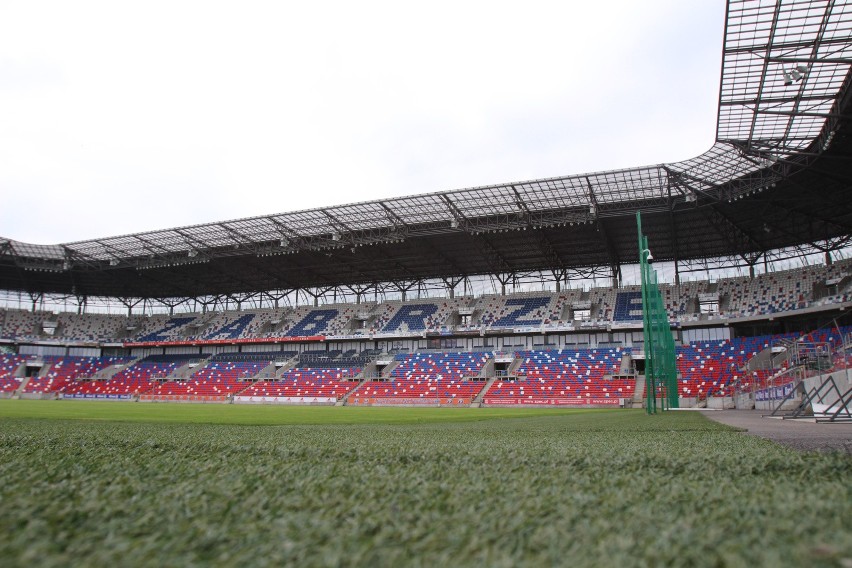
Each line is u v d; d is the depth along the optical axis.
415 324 72.50
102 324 85.06
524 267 70.44
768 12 27.02
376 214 54.88
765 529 3.72
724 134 38.69
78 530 3.86
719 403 47.25
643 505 4.50
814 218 53.06
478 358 66.44
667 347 42.19
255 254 63.84
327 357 74.19
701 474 6.11
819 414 27.38
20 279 78.12
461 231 56.75
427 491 5.17
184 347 82.62
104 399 70.00
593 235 59.06
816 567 3.02
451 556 3.30
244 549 3.47
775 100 33.41
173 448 9.77
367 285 80.69
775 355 52.47
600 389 56.84
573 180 47.06
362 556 3.26
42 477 6.03
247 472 6.50
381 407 51.75
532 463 7.20
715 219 54.12
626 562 3.09
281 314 82.12
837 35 27.78
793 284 57.31
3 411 30.92
